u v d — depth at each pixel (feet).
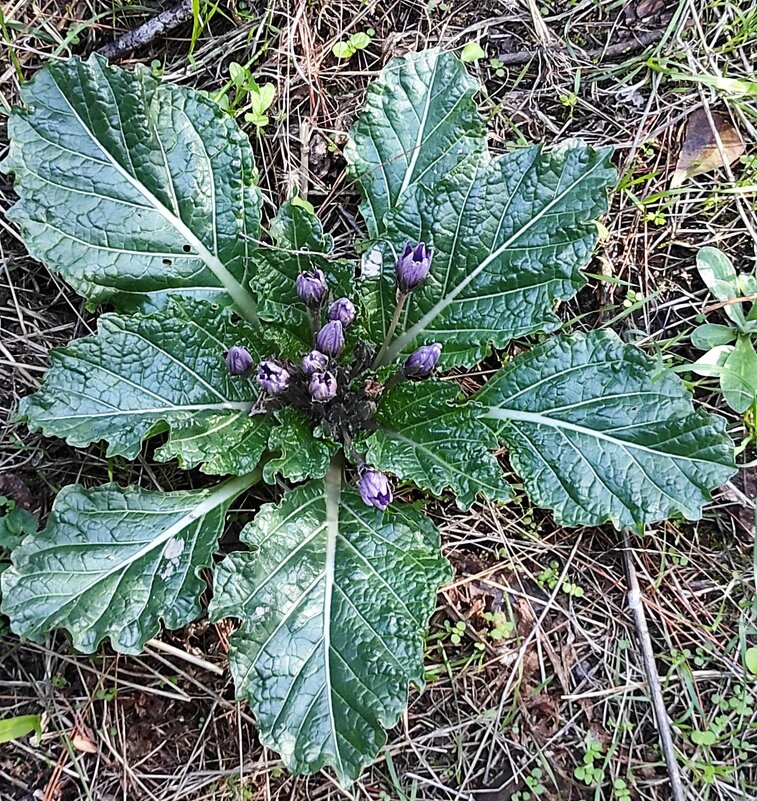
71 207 1.29
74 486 1.23
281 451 1.28
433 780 1.29
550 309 1.28
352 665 1.18
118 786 1.27
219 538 1.33
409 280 1.24
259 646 1.18
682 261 1.50
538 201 1.29
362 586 1.23
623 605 1.38
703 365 1.40
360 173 1.39
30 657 1.30
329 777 1.28
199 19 1.45
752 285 1.46
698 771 1.31
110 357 1.26
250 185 1.35
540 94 1.53
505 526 1.40
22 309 1.40
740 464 1.43
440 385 1.26
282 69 1.50
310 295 1.24
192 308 1.29
